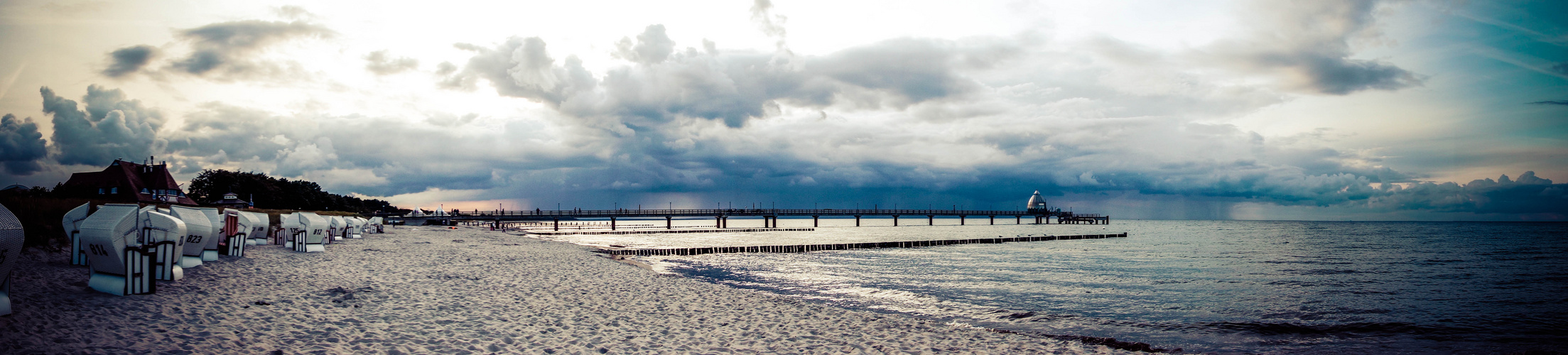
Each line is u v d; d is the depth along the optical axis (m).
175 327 7.24
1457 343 13.12
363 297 10.66
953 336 10.28
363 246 24.41
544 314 10.51
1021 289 20.92
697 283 17.84
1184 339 12.84
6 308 6.77
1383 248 50.69
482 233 56.69
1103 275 26.06
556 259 24.73
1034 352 9.35
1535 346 12.87
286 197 90.06
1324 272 28.48
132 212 8.78
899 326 11.11
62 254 12.05
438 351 7.36
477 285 14.04
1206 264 32.94
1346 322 15.16
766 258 36.62
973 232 91.69
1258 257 38.94
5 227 6.49
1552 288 22.48
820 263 32.78
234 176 81.38
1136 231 104.06
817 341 9.31
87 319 7.12
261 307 8.98
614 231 85.31
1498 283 24.08
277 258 16.06
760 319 11.34
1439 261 35.31
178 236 10.20
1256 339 13.04
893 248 48.47
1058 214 158.75
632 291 14.70
